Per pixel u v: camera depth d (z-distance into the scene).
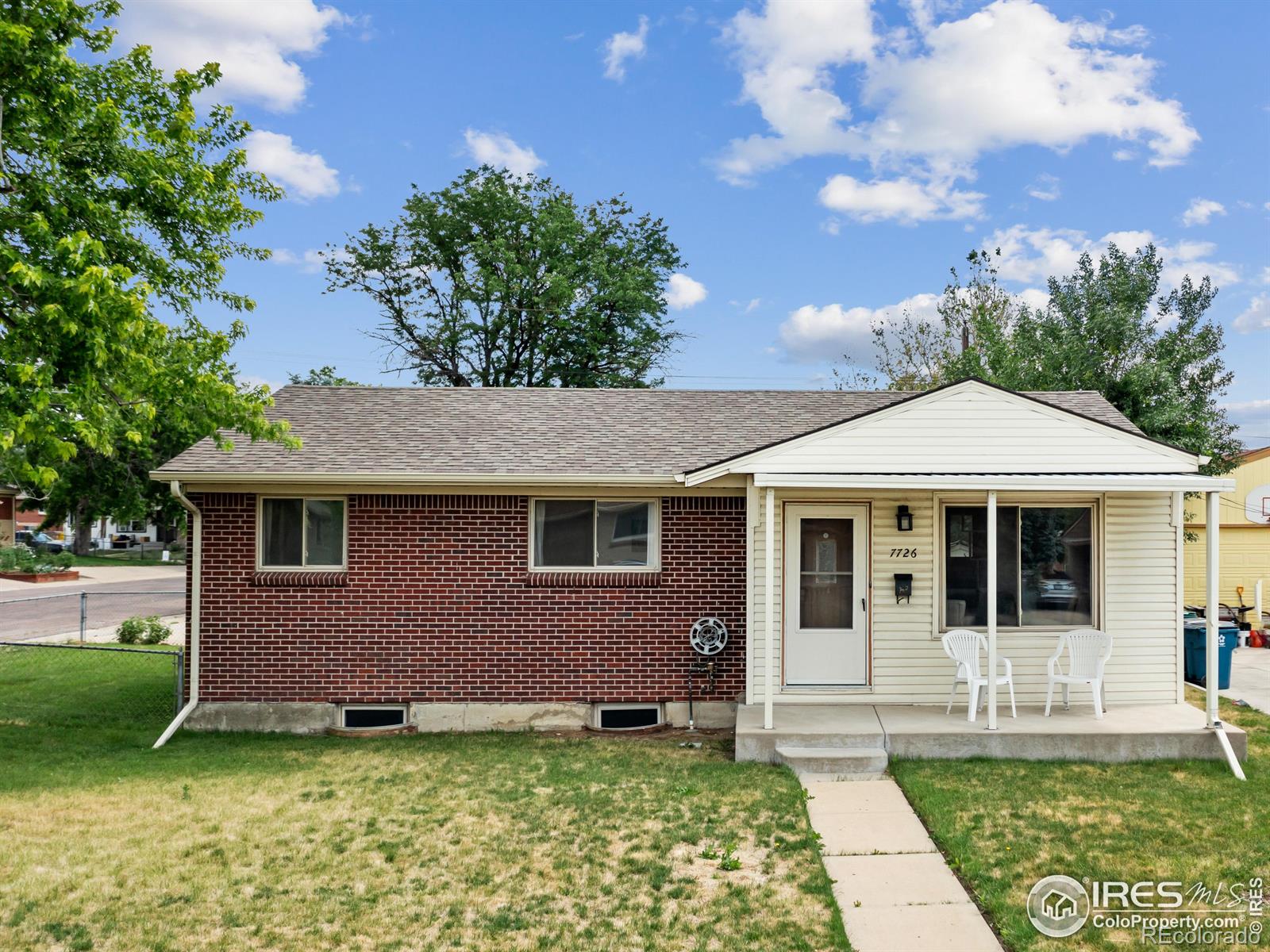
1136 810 7.50
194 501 10.91
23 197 11.64
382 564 10.96
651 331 33.69
